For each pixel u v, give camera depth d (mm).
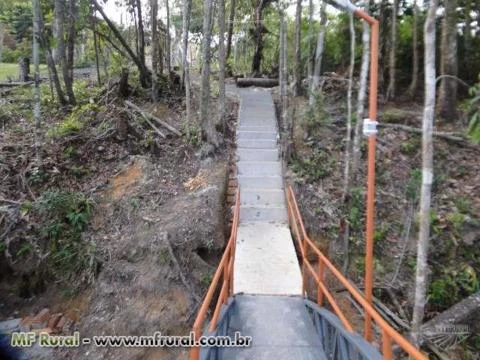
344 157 9719
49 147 9047
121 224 7742
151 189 8453
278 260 6969
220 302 4730
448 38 10078
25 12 15688
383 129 10273
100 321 6516
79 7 11125
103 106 10781
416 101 11727
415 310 4086
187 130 9812
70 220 7625
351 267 7383
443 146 9516
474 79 11570
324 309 5125
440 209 8164
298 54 11070
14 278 7328
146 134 9797
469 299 6688
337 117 10859
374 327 6297
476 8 11648
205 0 8938
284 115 9961
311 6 10930
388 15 12242
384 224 8031
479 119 4168
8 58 21094
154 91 11352
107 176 8758
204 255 7398
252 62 17094
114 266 7074
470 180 8812
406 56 12406
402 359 5785
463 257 7516
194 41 18109
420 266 3984
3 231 7430
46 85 12859
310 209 8445
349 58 12992
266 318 5438
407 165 9320
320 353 4793
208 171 9078
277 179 9461
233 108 12602
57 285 7203
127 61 13875
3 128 9828
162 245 7109
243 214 8648
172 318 6391
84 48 18219
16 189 8109
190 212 7707
